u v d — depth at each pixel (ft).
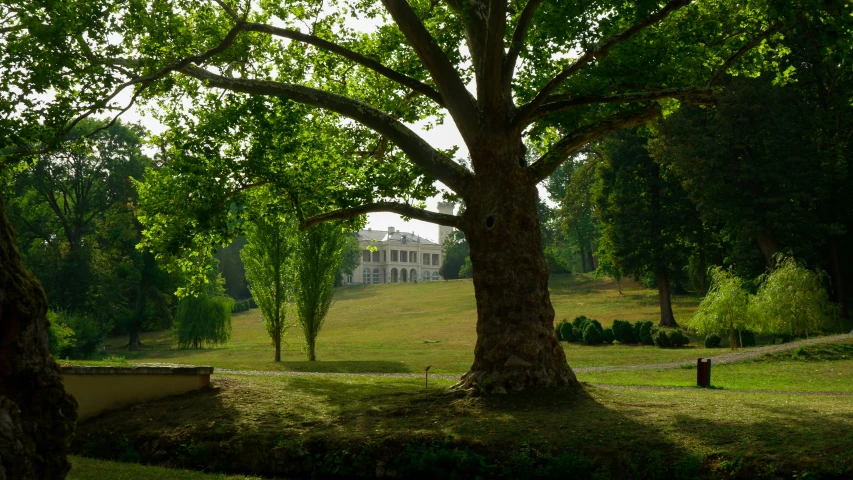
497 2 45.62
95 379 51.06
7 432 15.26
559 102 52.13
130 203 211.61
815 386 70.85
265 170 57.88
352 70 66.95
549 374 50.29
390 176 60.95
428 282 343.26
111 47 48.08
